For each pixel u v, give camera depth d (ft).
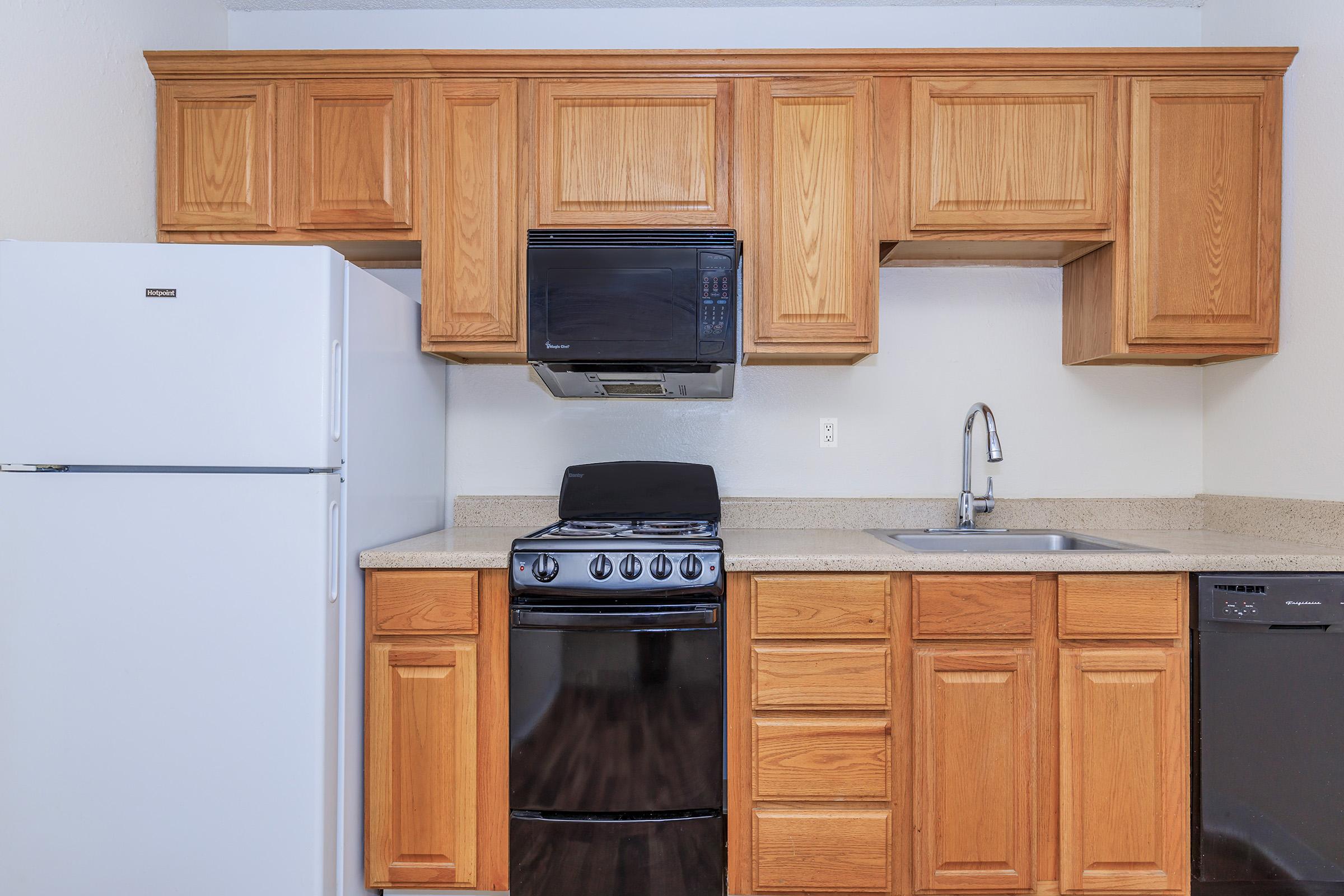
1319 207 5.63
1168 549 5.43
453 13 7.18
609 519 6.64
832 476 7.20
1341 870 4.97
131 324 4.65
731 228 6.05
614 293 5.83
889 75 5.99
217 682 4.71
